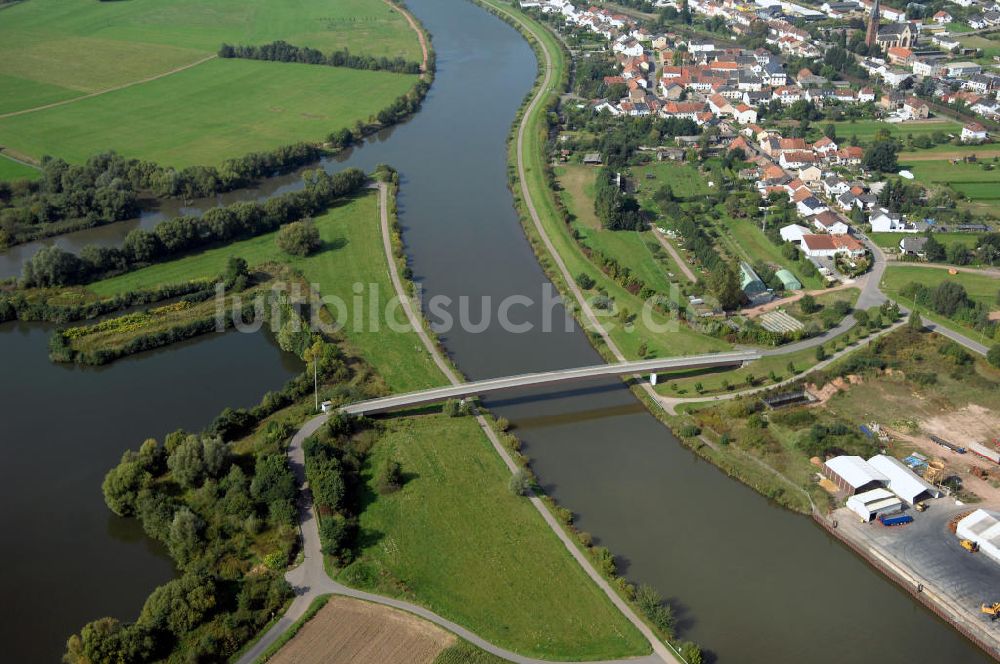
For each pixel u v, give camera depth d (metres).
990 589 192.62
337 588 190.62
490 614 184.50
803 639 184.38
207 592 182.88
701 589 197.00
